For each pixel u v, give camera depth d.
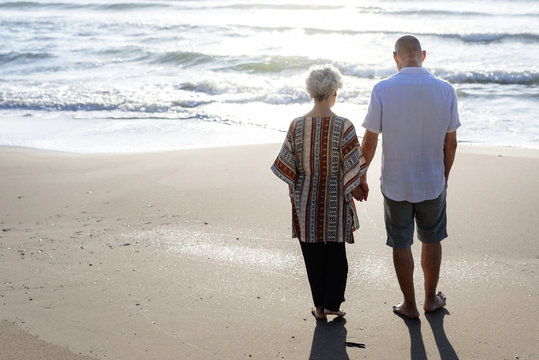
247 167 6.57
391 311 3.31
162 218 4.98
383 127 2.99
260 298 3.51
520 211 4.82
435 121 2.94
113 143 8.48
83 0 30.17
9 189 5.90
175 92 11.98
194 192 5.70
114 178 6.28
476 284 3.59
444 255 4.04
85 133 9.12
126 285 3.68
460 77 12.52
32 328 3.12
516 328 3.04
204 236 4.54
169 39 18.70
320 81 2.91
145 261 4.07
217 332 3.10
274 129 9.28
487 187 5.52
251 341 3.01
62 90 12.18
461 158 6.68
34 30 21.06
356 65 13.66
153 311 3.33
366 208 5.07
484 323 3.12
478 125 9.06
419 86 2.92
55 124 9.73
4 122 9.89
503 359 2.77
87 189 5.88
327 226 3.01
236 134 8.95
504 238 4.28
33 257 4.14
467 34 17.17
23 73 14.30
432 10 23.81
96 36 19.64
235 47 17.16
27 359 2.81
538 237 4.27
